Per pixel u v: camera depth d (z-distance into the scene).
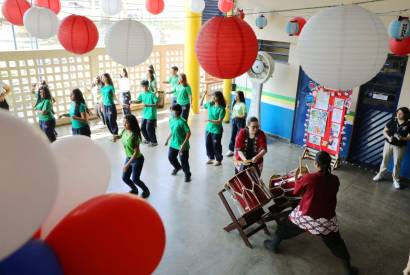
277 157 6.48
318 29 2.07
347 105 5.77
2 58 6.54
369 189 5.33
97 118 8.20
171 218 4.42
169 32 10.26
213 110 5.76
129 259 1.33
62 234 1.24
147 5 5.79
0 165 0.94
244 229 4.16
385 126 5.39
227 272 3.54
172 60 9.62
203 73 9.89
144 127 6.80
